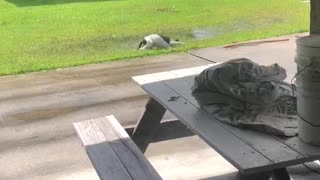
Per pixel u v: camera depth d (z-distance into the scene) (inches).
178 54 312.3
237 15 470.0
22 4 602.2
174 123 150.8
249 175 88.9
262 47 313.1
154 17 474.9
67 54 331.6
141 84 143.4
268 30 376.5
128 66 289.4
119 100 222.5
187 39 364.5
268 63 271.1
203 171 146.9
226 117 105.5
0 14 531.2
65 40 382.6
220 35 372.2
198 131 100.3
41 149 170.6
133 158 112.1
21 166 157.9
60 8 558.3
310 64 86.6
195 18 462.0
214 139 95.7
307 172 141.2
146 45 336.5
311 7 152.3
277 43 322.3
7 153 168.6
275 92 108.2
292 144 91.2
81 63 301.7
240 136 96.8
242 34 365.7
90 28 430.6
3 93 245.6
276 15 458.6
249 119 102.3
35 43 374.3
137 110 206.4
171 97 127.2
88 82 258.2
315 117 88.4
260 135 96.9
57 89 247.6
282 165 84.8
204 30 402.0
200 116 110.0
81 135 128.2
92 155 114.7
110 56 314.3
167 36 367.2
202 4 548.4
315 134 89.2
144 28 421.4
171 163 153.0
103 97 228.8
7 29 440.5
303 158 85.7
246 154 88.1
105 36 393.4
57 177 148.9
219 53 305.7
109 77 266.1
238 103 109.0
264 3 541.0
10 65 302.7
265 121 100.7
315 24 152.0
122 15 493.0
